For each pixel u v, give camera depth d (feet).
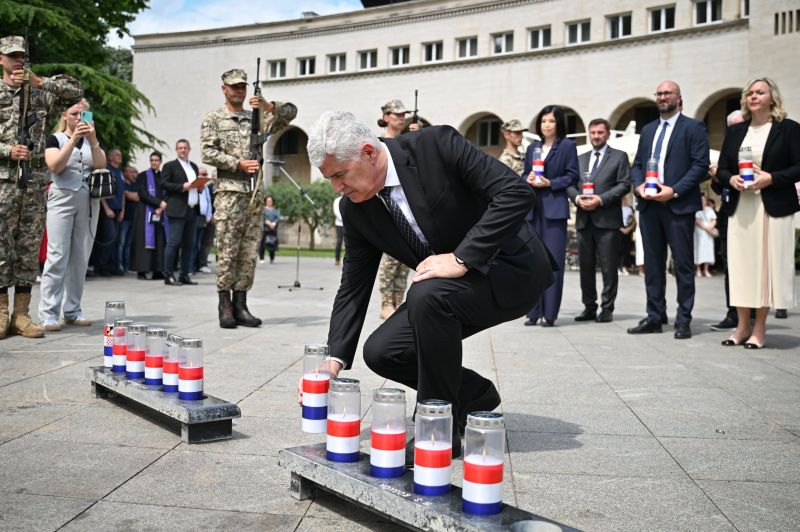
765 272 20.18
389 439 7.45
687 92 95.25
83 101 20.88
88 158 21.47
